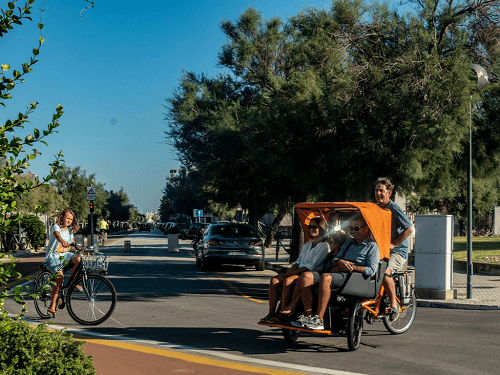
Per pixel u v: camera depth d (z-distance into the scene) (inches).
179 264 867.4
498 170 557.6
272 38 882.8
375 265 265.0
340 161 500.4
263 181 750.5
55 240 331.3
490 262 691.4
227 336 292.5
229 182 829.8
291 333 277.1
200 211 2146.9
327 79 569.0
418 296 444.8
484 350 260.7
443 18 522.6
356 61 554.6
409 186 528.1
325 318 259.6
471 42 552.1
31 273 700.7
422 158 482.0
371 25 559.2
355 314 257.4
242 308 402.3
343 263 259.8
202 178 995.9
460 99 466.3
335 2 573.6
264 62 880.3
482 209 1350.9
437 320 353.7
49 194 1537.9
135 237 2647.6
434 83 470.0
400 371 222.1
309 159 546.9
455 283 562.9
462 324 337.4
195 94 968.9
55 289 330.6
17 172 156.7
